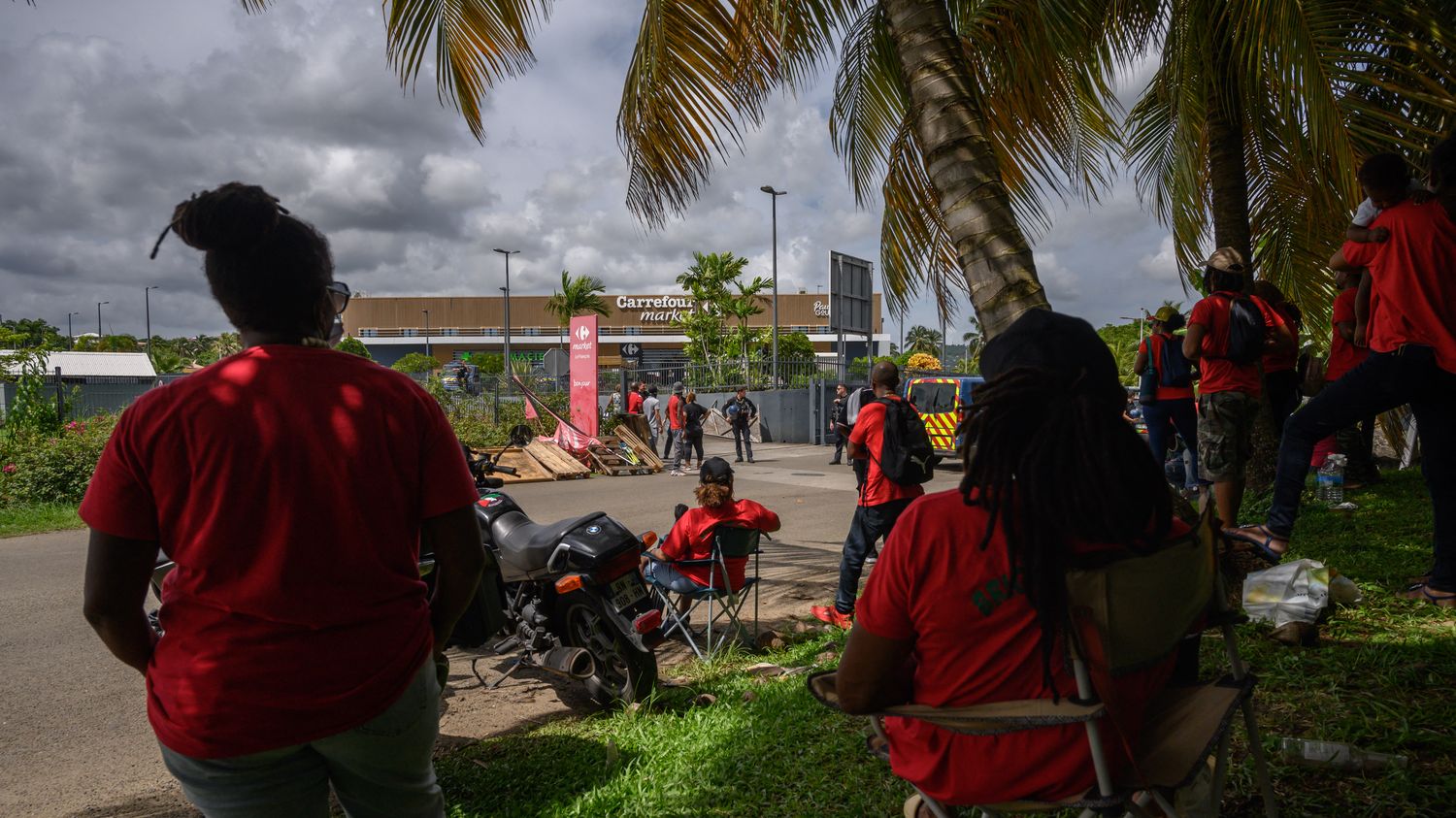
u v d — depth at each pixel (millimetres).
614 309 99188
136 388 18938
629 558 4250
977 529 1388
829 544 8578
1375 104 5348
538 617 4316
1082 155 6336
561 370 19531
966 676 1422
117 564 1455
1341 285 5312
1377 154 3469
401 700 1563
